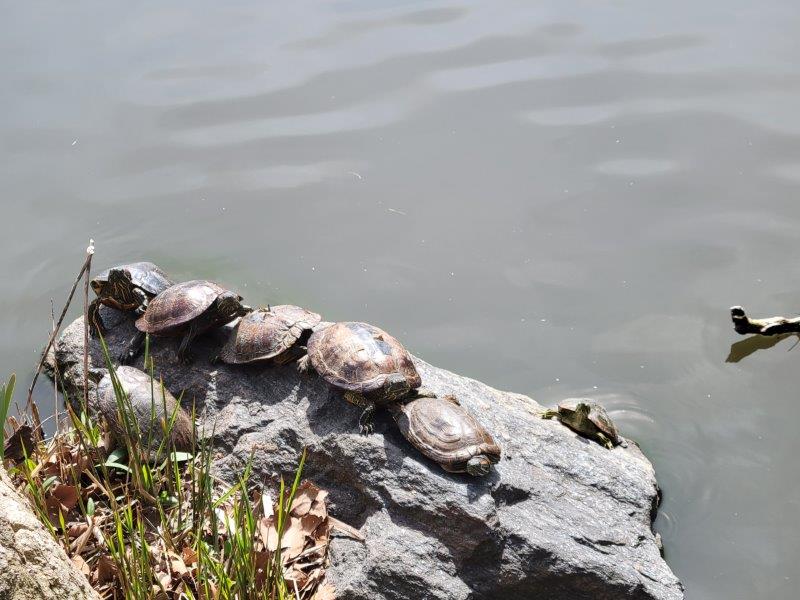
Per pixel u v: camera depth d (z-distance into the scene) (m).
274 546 3.28
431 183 4.52
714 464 3.65
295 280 4.20
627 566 3.30
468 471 3.29
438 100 4.87
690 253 4.23
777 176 4.47
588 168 4.55
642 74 4.95
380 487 3.34
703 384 3.86
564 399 3.77
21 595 2.85
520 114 4.79
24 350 4.03
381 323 4.06
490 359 3.95
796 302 4.05
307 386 3.54
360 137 4.71
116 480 3.42
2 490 2.97
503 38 5.24
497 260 4.24
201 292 3.62
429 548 3.27
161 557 3.25
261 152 4.68
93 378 3.60
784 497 3.57
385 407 3.44
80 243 4.37
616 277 4.17
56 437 3.47
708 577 3.41
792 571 3.41
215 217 4.45
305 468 3.43
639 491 3.45
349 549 3.30
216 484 3.40
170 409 3.47
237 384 3.58
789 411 3.78
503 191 4.48
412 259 4.25
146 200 4.52
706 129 4.68
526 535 3.29
